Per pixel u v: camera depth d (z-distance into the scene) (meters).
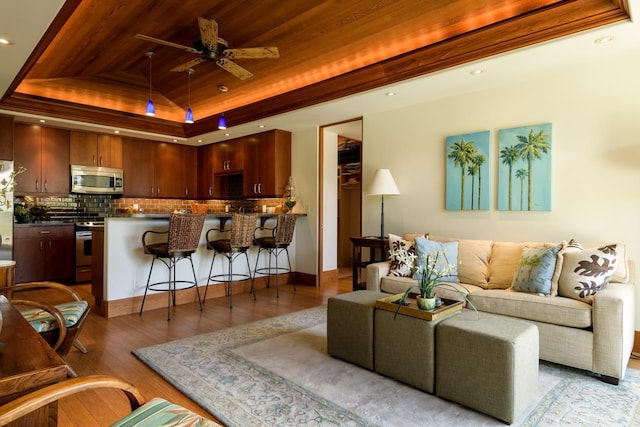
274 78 4.79
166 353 2.96
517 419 2.04
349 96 4.11
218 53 3.29
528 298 2.77
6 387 1.16
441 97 4.12
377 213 4.80
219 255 4.95
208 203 7.55
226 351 3.00
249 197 6.29
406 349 2.43
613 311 2.42
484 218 3.87
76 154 5.88
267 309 4.29
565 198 3.37
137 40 3.97
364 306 2.68
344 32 3.63
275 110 4.94
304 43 3.91
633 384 2.44
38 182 5.51
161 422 1.27
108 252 4.00
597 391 2.35
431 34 3.46
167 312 4.16
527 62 3.15
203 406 2.19
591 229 3.24
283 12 3.40
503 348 2.01
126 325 3.70
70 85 4.98
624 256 2.89
